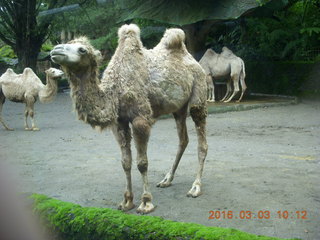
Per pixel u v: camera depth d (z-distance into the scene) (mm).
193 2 13156
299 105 13766
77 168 5621
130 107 3865
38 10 11469
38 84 9148
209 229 2818
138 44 4051
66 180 4980
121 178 5145
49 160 6039
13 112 12781
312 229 3281
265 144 7398
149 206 3906
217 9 13125
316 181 4824
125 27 4078
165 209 3943
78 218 3176
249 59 17938
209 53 14750
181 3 13203
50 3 11102
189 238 2758
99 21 10617
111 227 3043
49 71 8102
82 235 3148
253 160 6047
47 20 11164
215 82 16703
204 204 4051
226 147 7141
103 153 6648
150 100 4062
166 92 4129
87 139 7977
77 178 5094
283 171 5344
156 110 4207
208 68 14656
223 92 16375
